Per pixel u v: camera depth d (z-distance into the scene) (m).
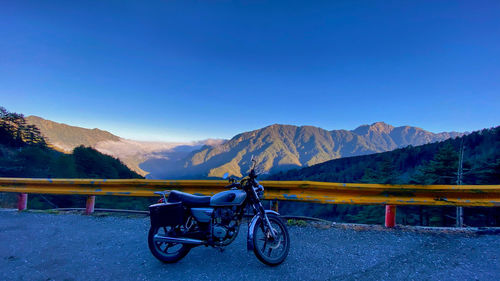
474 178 31.81
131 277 3.04
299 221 5.08
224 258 3.56
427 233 4.46
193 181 5.49
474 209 25.25
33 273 3.14
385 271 3.11
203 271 3.17
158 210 3.40
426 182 36.22
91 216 5.82
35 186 6.42
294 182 4.99
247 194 3.61
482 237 4.23
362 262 3.37
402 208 35.16
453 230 4.59
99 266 3.33
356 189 4.83
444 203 4.62
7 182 6.53
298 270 3.17
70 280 2.97
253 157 3.75
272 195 5.12
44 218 5.68
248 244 3.22
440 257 3.49
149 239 3.42
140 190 5.86
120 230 4.82
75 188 6.13
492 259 3.40
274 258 3.32
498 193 4.57
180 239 3.31
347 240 4.18
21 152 63.16
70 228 4.95
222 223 3.46
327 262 3.38
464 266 3.22
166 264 3.40
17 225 5.15
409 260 3.41
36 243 4.16
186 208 3.50
